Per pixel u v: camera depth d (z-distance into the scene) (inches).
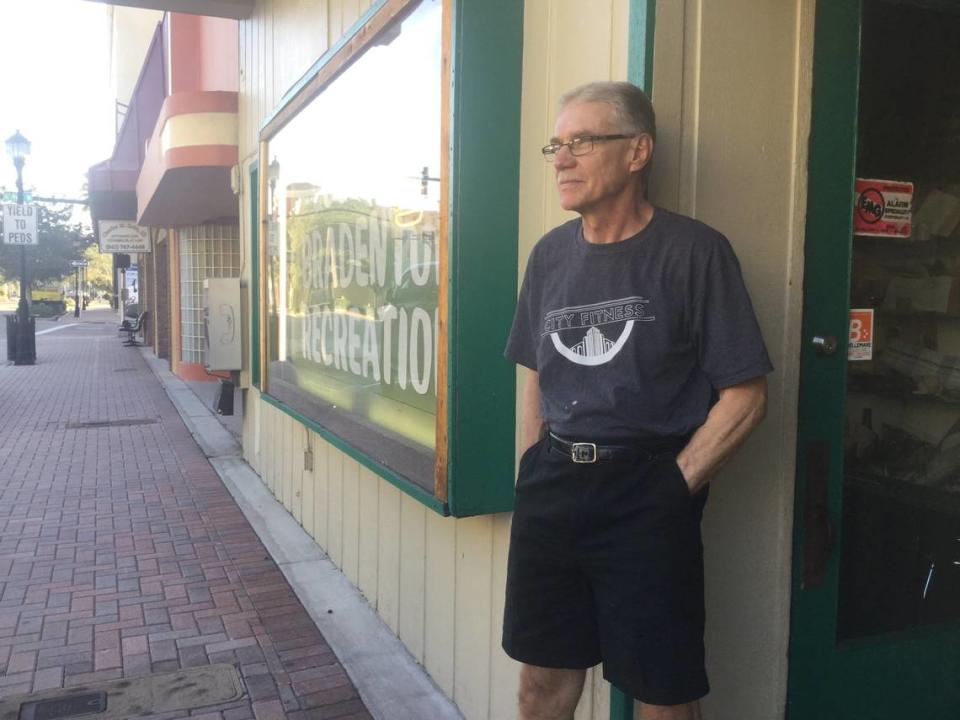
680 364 66.4
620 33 81.1
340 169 146.0
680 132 76.2
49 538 199.3
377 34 122.9
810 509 83.7
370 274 129.9
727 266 64.7
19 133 682.2
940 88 93.0
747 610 81.4
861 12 81.8
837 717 87.2
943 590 95.3
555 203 90.6
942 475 95.4
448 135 93.8
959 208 95.1
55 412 413.7
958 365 96.2
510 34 94.8
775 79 79.0
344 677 128.4
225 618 151.2
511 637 75.1
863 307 90.4
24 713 117.6
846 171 82.7
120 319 1819.6
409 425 113.3
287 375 186.4
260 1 233.8
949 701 93.4
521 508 73.0
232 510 224.4
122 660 134.4
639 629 65.1
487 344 96.3
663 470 65.6
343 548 170.4
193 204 401.1
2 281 2156.7
